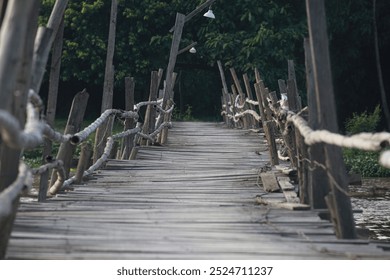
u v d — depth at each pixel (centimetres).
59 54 1293
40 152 2880
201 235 905
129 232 912
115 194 1309
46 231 895
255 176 1527
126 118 1897
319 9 956
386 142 743
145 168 1691
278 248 836
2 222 726
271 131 1650
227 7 3712
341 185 924
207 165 1747
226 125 3162
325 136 884
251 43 3566
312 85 1086
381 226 1805
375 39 3672
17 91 707
